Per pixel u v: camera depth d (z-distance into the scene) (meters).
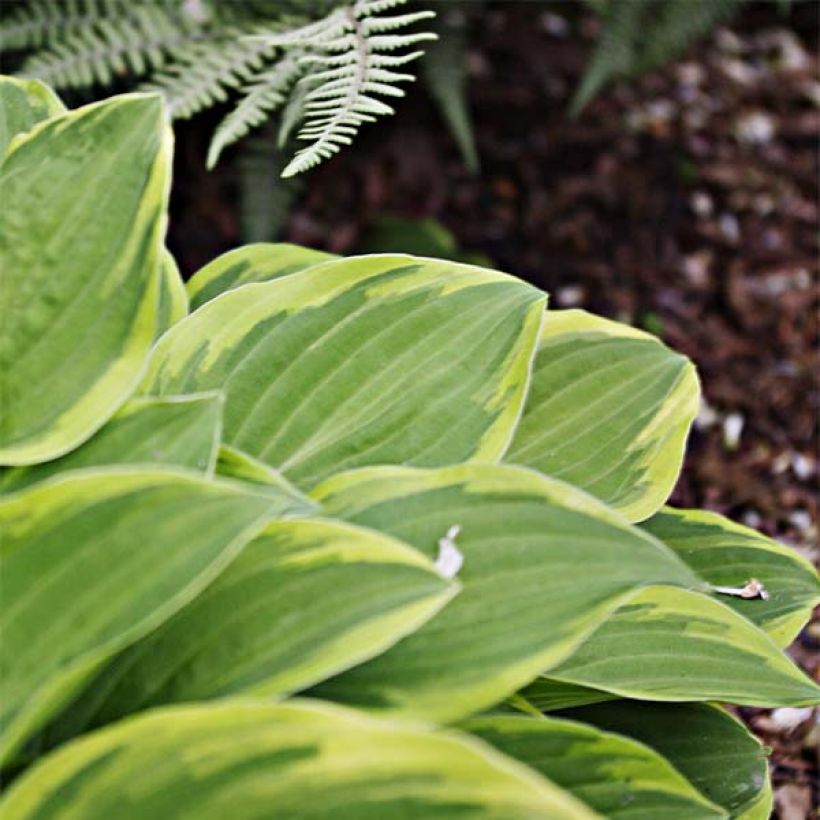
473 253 1.93
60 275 1.20
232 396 1.24
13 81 1.27
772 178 2.12
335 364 1.25
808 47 2.39
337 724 1.10
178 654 1.16
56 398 1.19
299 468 1.23
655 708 1.30
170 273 1.27
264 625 1.15
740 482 1.69
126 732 1.10
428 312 1.25
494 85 2.15
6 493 1.18
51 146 1.21
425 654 1.17
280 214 1.65
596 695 1.27
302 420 1.24
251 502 1.14
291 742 1.10
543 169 2.06
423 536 1.19
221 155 1.81
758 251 2.01
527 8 2.25
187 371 1.24
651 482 1.30
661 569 1.17
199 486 1.14
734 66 2.31
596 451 1.30
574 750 1.21
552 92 2.16
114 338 1.20
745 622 1.27
